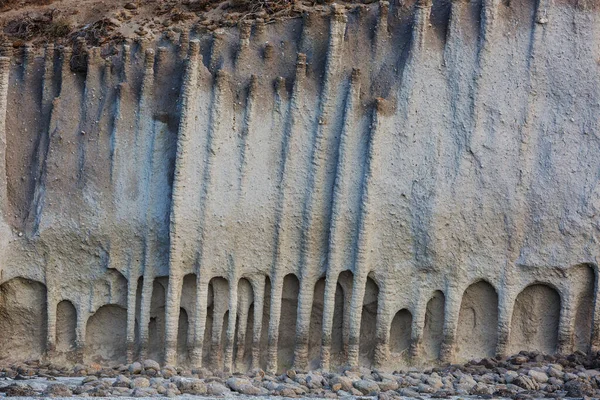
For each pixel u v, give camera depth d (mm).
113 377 25625
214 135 26953
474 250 27062
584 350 27203
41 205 27516
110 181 27359
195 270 26828
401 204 27000
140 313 27125
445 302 27000
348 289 27062
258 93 27281
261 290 27000
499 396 24297
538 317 27406
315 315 27234
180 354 27094
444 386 25000
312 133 27156
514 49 27484
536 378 25219
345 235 26844
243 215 26906
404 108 27156
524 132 27297
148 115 27516
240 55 27672
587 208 27156
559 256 27094
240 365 27031
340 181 26828
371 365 27016
